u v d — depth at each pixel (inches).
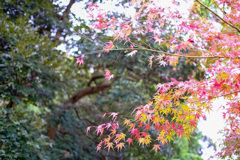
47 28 225.5
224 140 138.6
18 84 200.7
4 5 208.7
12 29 187.8
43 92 226.5
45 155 214.4
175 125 117.4
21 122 181.3
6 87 194.4
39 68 198.5
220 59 123.5
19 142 181.3
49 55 212.7
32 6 220.7
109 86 337.1
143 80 301.0
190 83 111.4
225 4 131.0
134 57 259.6
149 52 225.8
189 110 112.7
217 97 110.4
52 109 255.3
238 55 116.0
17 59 186.4
